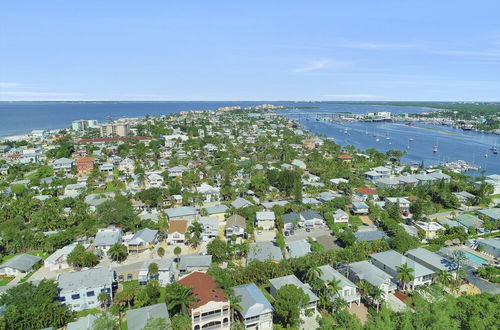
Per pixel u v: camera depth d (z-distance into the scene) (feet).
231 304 216.95
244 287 247.91
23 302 221.25
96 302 249.75
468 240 359.46
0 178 618.03
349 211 460.96
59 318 219.61
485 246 341.82
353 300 251.80
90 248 330.95
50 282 237.86
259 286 274.98
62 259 307.99
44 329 205.26
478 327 206.18
